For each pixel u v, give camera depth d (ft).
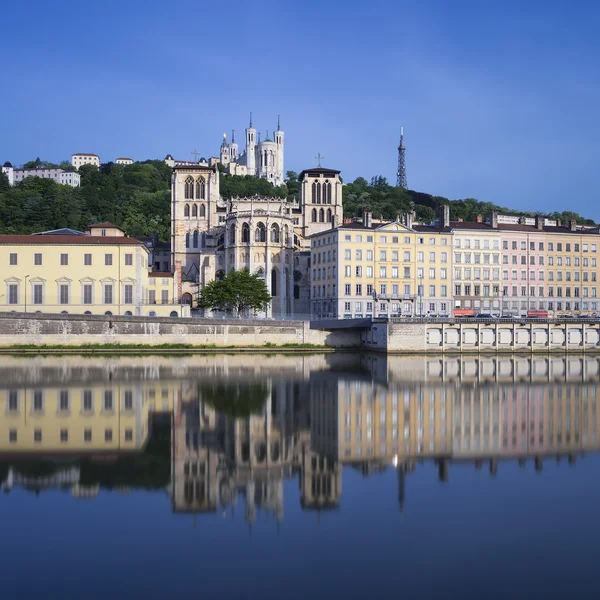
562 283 554.05
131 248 498.28
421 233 517.55
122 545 107.24
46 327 419.54
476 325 432.66
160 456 158.81
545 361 394.73
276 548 106.22
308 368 343.05
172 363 361.10
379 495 131.13
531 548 105.91
